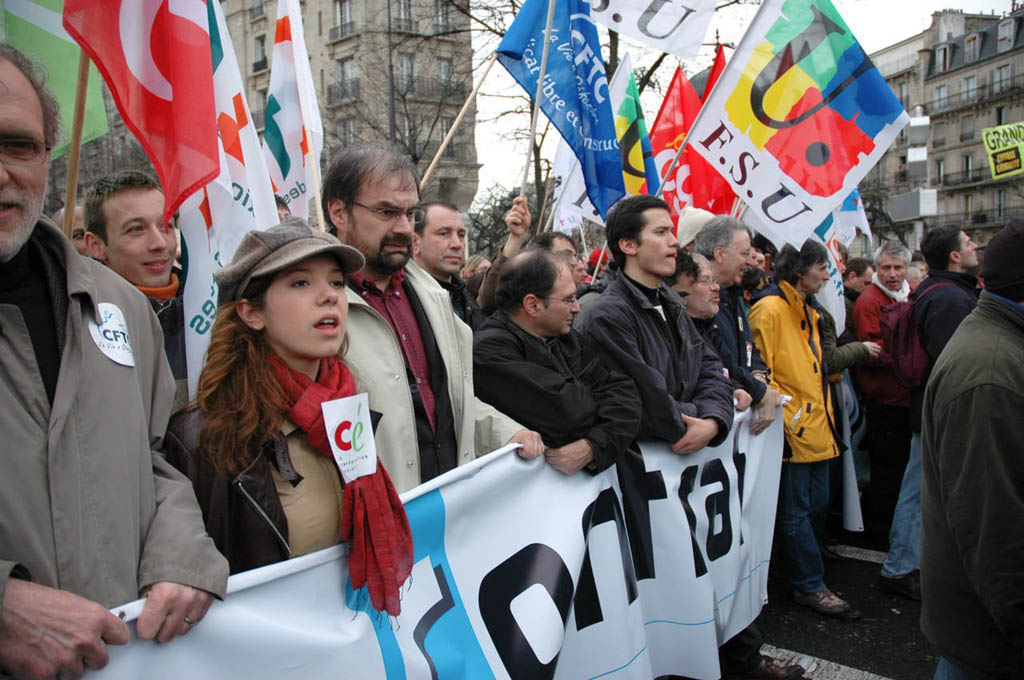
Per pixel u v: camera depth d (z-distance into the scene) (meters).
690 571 2.96
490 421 2.50
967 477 1.92
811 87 4.40
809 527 4.05
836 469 4.89
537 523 2.37
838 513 5.57
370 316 2.18
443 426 2.36
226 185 2.63
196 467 1.65
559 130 4.30
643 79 14.96
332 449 1.62
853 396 5.29
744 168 4.41
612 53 14.98
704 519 3.12
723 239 3.96
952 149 59.94
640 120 5.96
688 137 4.47
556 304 2.68
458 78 21.52
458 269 3.50
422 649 1.86
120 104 2.22
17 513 1.33
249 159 2.79
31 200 1.44
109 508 1.43
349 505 1.65
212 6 2.72
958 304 3.96
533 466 2.41
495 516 2.23
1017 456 1.87
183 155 2.22
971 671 2.04
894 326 4.24
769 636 3.75
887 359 4.88
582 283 4.22
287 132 3.75
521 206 3.85
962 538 1.93
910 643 3.67
